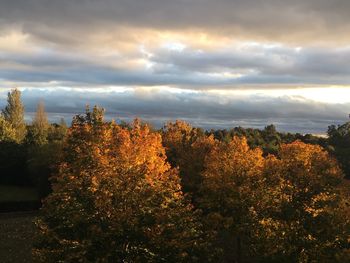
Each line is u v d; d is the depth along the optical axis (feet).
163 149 123.95
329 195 81.92
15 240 137.08
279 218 83.20
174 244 65.21
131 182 69.87
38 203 205.26
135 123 149.38
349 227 76.64
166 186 79.41
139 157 98.84
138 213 65.51
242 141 142.41
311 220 79.15
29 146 261.85
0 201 197.77
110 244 62.59
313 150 150.92
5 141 264.11
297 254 77.77
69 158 93.66
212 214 107.65
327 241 76.07
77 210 64.69
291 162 96.32
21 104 331.16
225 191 113.60
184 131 209.26
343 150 257.14
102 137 93.97
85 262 60.13
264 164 116.06
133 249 64.18
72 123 102.99
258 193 101.96
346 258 71.41
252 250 93.25
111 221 62.85
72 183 69.46
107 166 75.51
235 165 118.62
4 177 250.78
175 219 68.69
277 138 382.22
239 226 106.01
